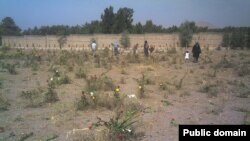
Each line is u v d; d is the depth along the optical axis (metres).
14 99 12.19
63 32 53.75
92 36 52.44
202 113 10.34
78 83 15.80
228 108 11.05
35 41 55.00
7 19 75.06
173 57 30.59
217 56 32.56
